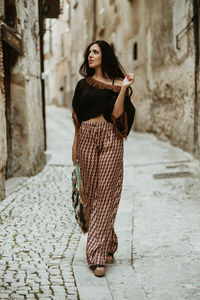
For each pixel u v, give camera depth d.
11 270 3.23
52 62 33.81
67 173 7.72
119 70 3.25
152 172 7.38
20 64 7.19
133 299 2.78
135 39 14.23
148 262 3.43
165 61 10.83
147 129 13.16
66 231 4.25
